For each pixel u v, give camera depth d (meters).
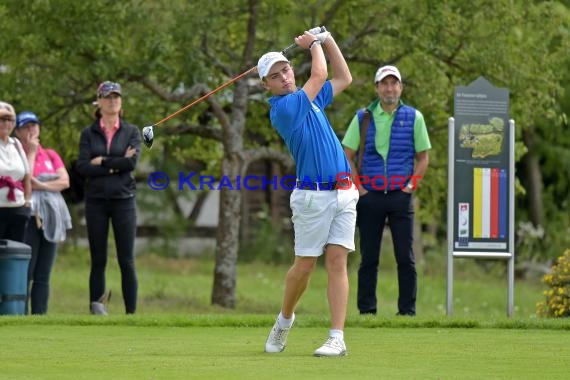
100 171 24.36
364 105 33.47
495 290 50.53
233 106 33.72
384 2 32.16
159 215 61.44
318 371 14.00
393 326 19.95
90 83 32.09
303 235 15.82
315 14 33.34
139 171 57.78
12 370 14.09
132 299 24.86
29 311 26.22
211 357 15.41
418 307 44.38
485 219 24.05
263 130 36.94
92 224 24.62
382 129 23.14
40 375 13.65
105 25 30.19
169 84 32.62
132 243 24.73
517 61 33.22
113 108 24.53
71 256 53.22
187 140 38.41
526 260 57.25
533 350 16.42
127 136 24.67
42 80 31.08
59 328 19.50
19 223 24.12
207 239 65.19
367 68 33.56
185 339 17.88
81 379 13.31
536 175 57.91
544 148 57.09
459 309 44.16
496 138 24.03
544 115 35.28
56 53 31.44
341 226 15.80
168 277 48.53
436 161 34.31
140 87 32.28
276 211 62.16
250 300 37.84
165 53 30.02
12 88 31.59
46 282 25.08
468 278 55.62
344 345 15.66
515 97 33.03
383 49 32.34
